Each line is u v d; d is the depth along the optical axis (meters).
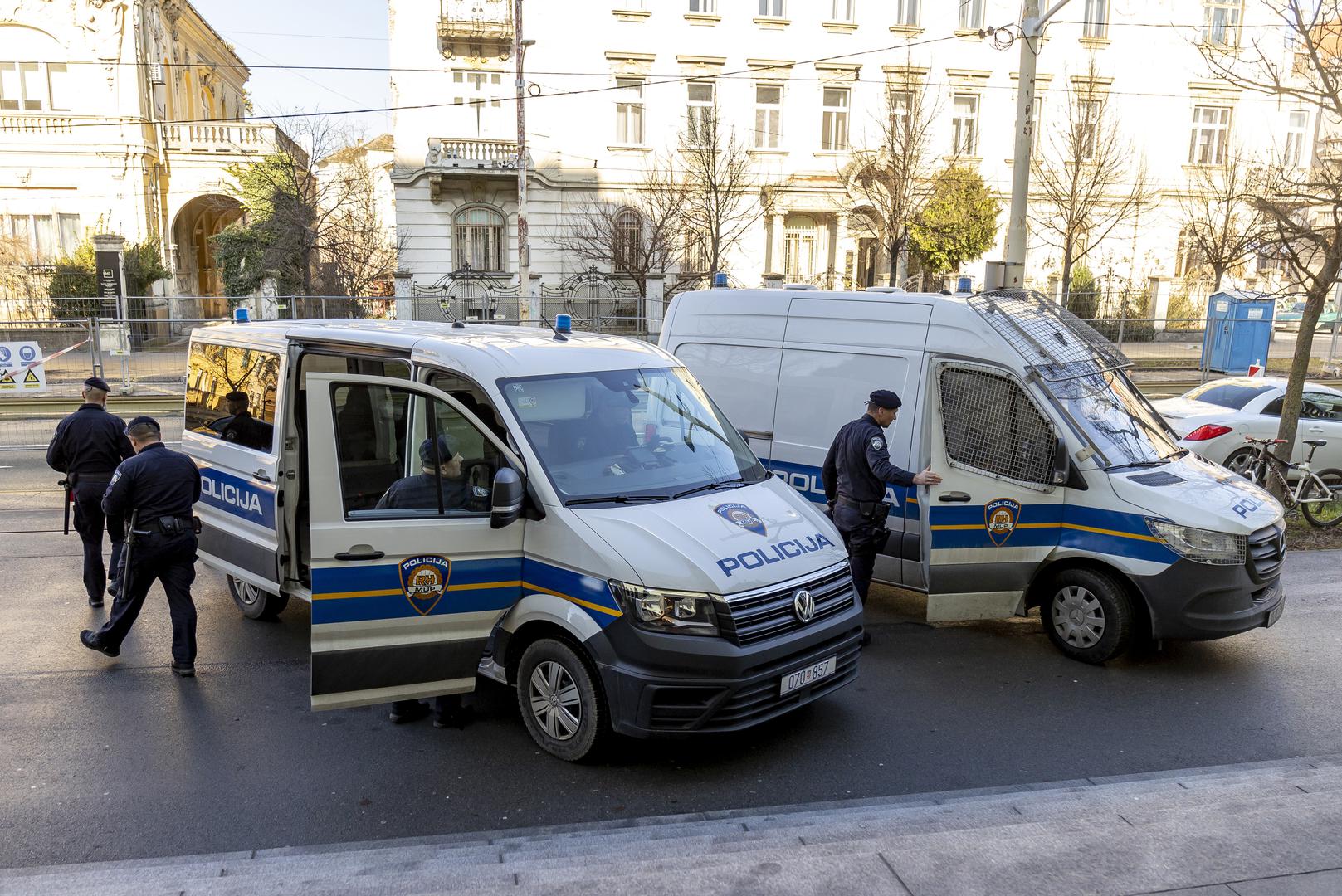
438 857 3.67
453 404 4.67
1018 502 6.15
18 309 25.80
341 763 4.70
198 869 3.55
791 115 28.47
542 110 27.47
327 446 4.36
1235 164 26.78
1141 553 5.81
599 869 3.33
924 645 6.50
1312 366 23.84
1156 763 4.78
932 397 6.07
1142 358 22.27
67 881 3.42
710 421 5.62
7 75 28.89
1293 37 10.70
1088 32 29.39
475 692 5.63
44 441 15.11
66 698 5.45
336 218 29.31
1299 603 7.38
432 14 26.94
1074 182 26.05
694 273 27.91
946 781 4.58
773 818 4.07
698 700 4.35
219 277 34.09
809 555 4.83
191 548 5.75
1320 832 3.56
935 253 26.50
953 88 29.05
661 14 27.58
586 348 5.51
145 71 30.27
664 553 4.41
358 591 4.43
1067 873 3.25
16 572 7.89
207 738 4.97
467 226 27.94
